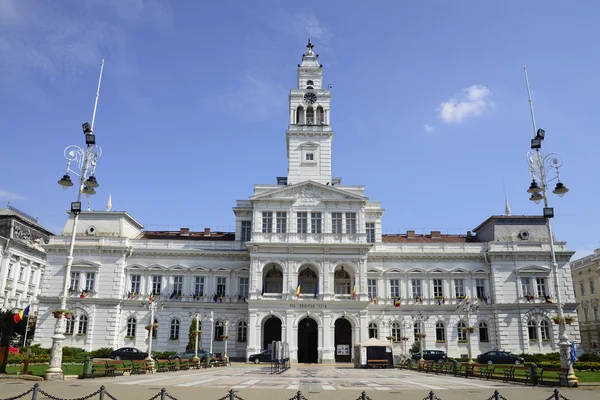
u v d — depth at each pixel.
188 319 76.06
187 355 65.50
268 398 26.91
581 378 40.91
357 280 72.31
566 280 76.69
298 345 77.19
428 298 77.81
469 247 79.62
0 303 85.50
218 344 75.12
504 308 75.88
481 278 78.31
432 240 87.56
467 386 34.94
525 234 79.81
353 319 70.94
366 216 83.06
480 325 76.56
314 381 38.75
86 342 73.56
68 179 38.84
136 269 77.75
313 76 90.50
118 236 78.81
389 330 76.44
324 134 85.12
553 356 69.56
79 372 42.97
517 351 74.00
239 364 66.56
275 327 77.69
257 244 72.88
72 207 38.78
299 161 84.19
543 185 38.84
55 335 36.00
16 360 50.66
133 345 74.94
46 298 75.12
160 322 75.88
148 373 45.97
